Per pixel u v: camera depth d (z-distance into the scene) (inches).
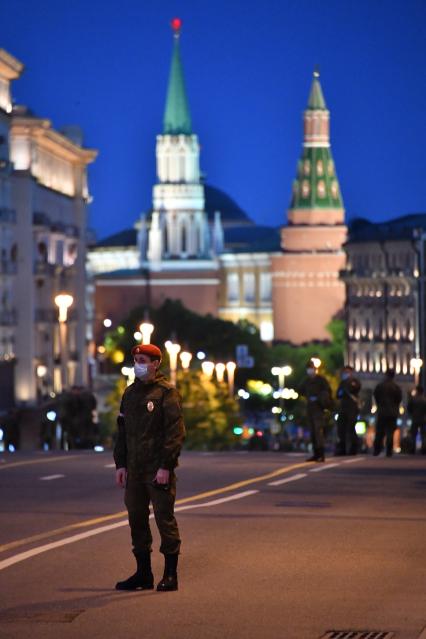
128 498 1358.3
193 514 1900.8
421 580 1392.7
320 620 1214.9
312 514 1904.5
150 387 1362.0
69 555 1545.3
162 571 1441.9
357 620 1214.3
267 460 3036.4
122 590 1347.2
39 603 1289.4
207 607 1267.2
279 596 1314.0
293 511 1940.2
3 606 1277.1
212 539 1660.9
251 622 1209.4
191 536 1686.8
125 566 1473.9
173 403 1357.0
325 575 1421.0
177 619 1222.3
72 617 1232.2
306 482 2406.5
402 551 1569.9
